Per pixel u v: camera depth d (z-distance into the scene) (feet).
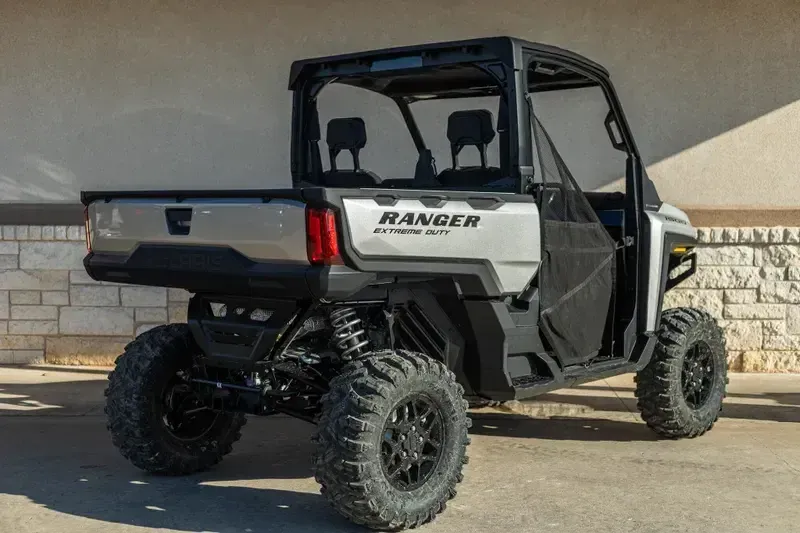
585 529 14.97
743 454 19.61
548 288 17.29
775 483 17.52
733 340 27.66
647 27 27.53
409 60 17.57
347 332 15.61
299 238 14.14
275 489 17.10
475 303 16.02
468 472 18.15
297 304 15.29
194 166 28.35
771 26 27.48
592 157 27.71
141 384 17.10
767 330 27.66
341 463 14.07
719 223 27.86
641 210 19.56
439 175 18.12
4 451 19.69
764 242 27.48
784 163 27.76
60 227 27.96
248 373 16.71
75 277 28.07
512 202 16.17
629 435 21.29
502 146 16.60
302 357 16.10
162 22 28.04
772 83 27.61
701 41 27.55
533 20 27.61
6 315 28.17
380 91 20.04
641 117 27.73
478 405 22.80
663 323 20.63
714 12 27.48
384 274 14.89
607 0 27.50
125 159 28.40
